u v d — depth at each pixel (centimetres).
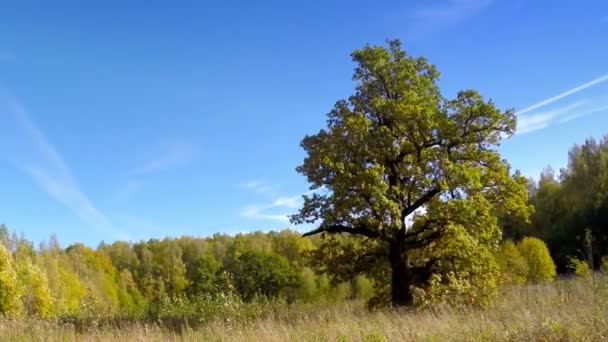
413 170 1978
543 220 5928
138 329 1373
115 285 7725
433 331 1012
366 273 2286
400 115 2016
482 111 2047
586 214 5112
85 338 1299
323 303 2186
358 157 2091
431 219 2014
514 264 3541
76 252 8162
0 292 2556
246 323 1448
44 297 2936
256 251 6425
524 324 980
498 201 2145
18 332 1332
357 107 2162
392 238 2070
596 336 857
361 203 1989
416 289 1848
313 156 2070
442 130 2052
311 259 2322
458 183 1961
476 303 1706
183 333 1274
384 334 1024
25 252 5600
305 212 2070
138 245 9531
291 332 1152
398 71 2139
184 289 6444
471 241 1961
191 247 8988
